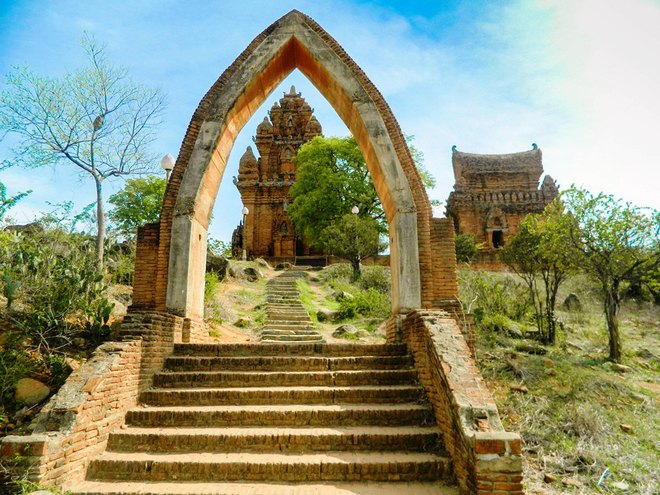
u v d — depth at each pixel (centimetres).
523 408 799
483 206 3738
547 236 1271
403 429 609
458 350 634
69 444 515
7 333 809
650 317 1742
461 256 2780
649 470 643
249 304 1770
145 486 511
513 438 468
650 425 778
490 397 541
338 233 2462
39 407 694
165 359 785
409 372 744
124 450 582
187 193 935
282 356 813
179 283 890
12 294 854
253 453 572
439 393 614
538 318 1316
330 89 1078
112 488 504
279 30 1049
